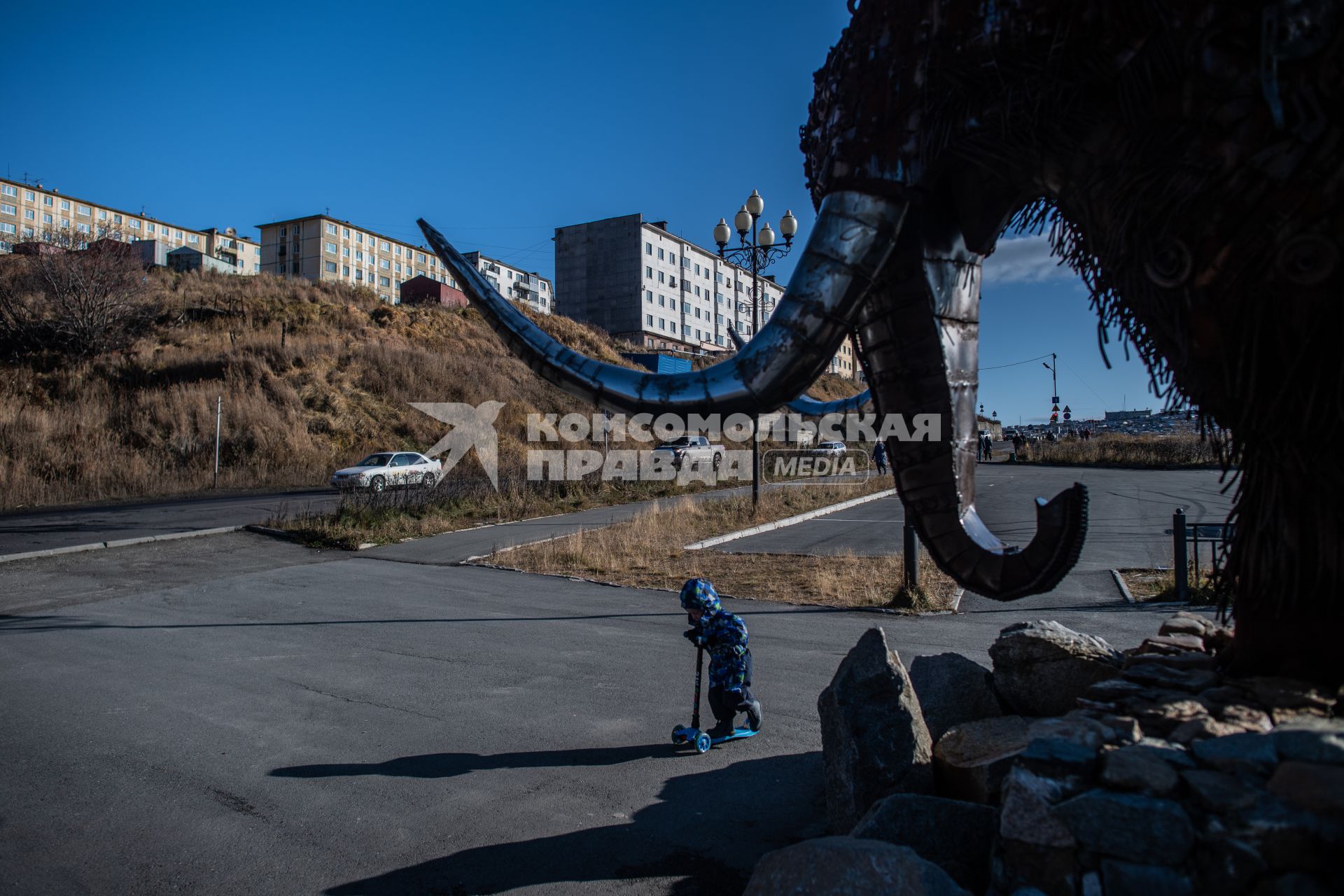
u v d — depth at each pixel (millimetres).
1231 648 2482
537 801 4020
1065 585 9641
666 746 4766
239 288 42250
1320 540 2012
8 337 29328
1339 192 1672
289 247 94812
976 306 2426
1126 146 1928
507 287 92625
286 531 14273
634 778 4289
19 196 97750
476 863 3402
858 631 7605
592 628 7918
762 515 17750
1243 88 1740
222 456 25031
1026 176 2191
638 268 77688
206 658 6793
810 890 2090
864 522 17734
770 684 5949
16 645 7223
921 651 6719
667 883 3232
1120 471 34188
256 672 6371
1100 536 14109
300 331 36344
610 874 3301
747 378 2205
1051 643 3225
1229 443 2146
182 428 25281
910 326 2342
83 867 3389
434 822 3785
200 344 32531
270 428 26531
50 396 26234
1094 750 2064
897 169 2188
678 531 15094
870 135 2230
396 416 30406
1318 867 1653
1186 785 1871
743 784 4195
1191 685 2371
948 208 2328
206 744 4812
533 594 9719
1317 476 1947
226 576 10812
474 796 4078
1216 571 2408
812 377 2248
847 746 3104
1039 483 27281
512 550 12938
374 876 3305
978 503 20109
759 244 16438
